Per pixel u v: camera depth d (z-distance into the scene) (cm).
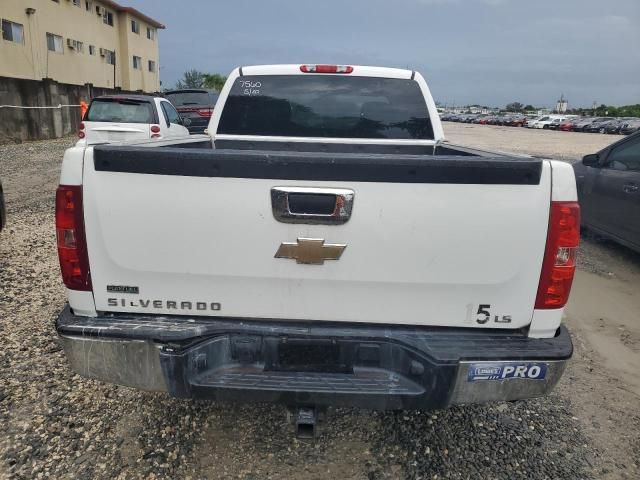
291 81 418
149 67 4312
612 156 630
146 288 223
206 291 222
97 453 262
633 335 419
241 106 422
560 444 281
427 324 223
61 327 219
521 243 210
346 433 286
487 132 4172
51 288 473
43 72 2714
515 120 6175
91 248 217
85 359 219
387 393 213
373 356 222
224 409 303
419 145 423
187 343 216
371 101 423
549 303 217
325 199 208
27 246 602
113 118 1031
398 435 285
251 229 211
